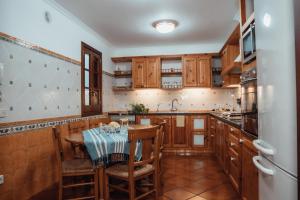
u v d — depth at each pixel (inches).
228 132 111.5
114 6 115.3
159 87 190.2
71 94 127.3
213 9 119.4
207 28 149.9
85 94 147.4
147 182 109.4
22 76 89.3
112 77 201.6
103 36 167.8
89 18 131.4
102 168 86.0
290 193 41.1
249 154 76.1
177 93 199.8
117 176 82.0
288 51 41.1
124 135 94.3
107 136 91.9
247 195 79.4
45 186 101.1
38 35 99.5
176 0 109.1
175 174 126.0
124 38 172.9
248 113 76.4
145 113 179.5
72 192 101.3
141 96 204.8
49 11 107.7
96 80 167.5
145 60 192.5
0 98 78.5
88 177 104.2
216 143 150.9
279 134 45.2
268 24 50.3
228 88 192.5
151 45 195.2
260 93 57.8
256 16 59.4
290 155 40.9
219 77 193.0
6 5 82.0
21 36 89.0
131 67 205.6
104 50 181.6
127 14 125.8
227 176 121.0
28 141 91.7
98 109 166.6
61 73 117.3
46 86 104.5
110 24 141.8
